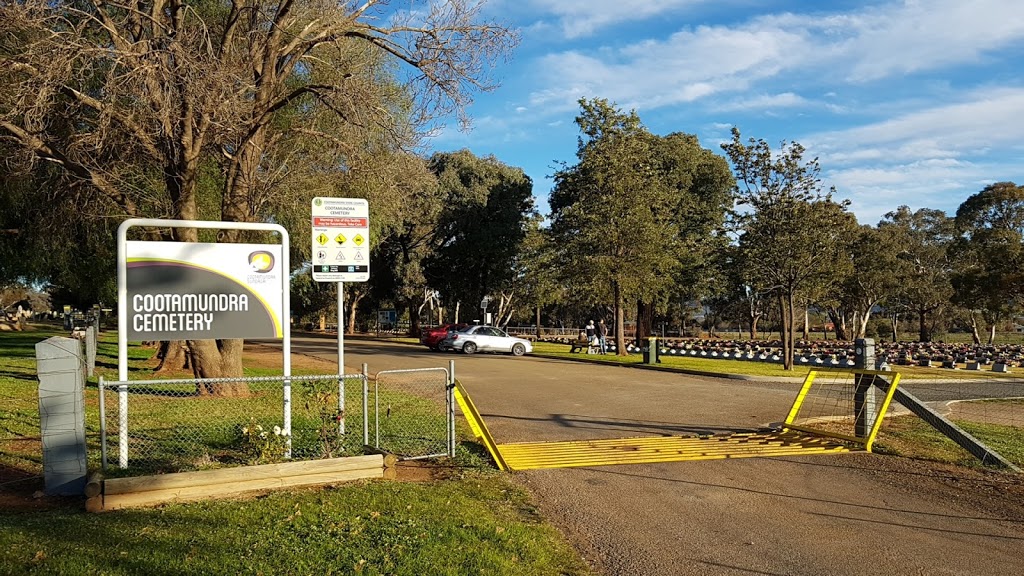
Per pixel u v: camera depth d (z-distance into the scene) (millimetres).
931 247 62594
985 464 9258
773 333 90375
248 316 8039
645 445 10266
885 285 57250
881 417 10297
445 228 49281
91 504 6047
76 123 15258
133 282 7594
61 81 11555
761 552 5828
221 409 11594
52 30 12039
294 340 43938
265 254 8125
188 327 7781
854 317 62406
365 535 5582
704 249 42719
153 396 13016
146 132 13141
